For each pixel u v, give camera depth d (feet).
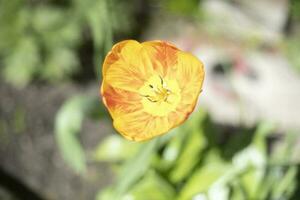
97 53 2.77
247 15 4.65
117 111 1.96
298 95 4.05
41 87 4.63
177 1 4.93
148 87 1.98
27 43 4.43
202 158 3.08
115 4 4.72
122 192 2.66
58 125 2.79
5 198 3.44
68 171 4.09
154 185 2.99
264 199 2.82
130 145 3.32
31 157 4.20
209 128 3.19
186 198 2.90
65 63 4.51
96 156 3.36
